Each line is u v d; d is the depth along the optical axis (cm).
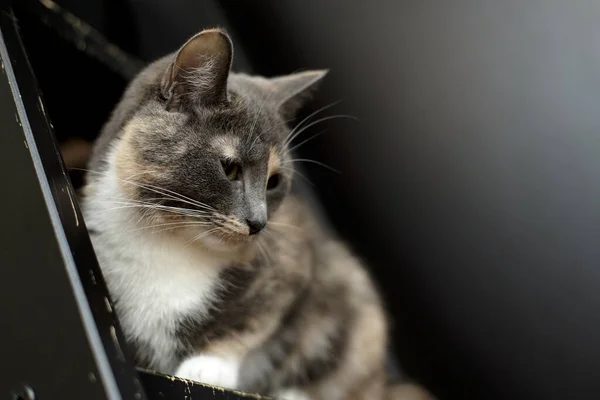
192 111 55
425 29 73
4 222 43
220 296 57
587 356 69
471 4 72
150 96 56
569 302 70
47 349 40
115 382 39
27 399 41
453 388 75
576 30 69
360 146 77
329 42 75
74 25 69
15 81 45
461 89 73
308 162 78
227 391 46
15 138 44
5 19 49
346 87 76
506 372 73
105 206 56
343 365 66
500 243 73
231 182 56
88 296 41
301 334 62
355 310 69
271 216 61
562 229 70
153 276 56
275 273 61
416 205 76
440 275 75
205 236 56
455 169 74
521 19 71
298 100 65
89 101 68
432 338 76
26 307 41
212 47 53
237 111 57
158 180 54
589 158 69
